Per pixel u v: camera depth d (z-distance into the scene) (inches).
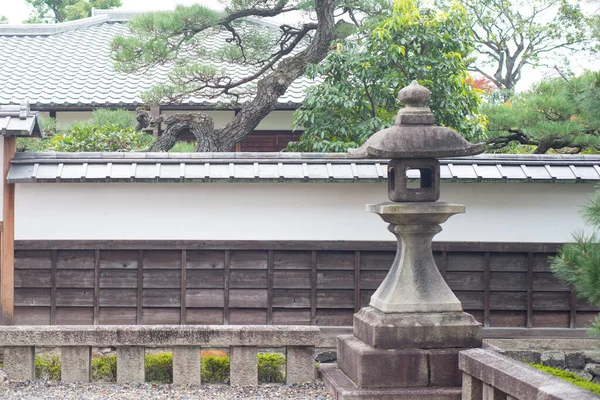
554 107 450.0
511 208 320.2
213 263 315.3
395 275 234.1
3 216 302.5
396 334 223.8
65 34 783.7
